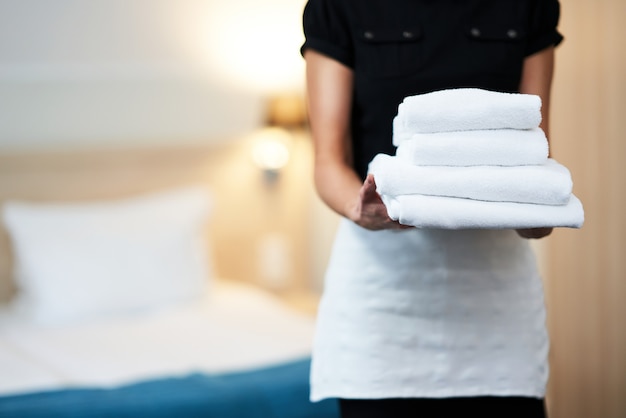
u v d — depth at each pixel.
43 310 3.42
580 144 2.65
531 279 1.55
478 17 1.50
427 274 1.49
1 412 2.26
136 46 3.68
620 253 2.57
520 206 1.22
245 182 4.18
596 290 2.66
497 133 1.24
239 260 4.21
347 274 1.54
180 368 2.80
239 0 3.58
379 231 1.50
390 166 1.22
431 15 1.49
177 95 3.93
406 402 1.52
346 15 1.50
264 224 4.26
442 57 1.49
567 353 2.77
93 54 3.65
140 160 3.93
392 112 1.50
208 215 3.90
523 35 1.50
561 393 2.80
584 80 2.62
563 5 2.66
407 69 1.48
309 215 4.38
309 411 2.48
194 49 3.78
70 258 3.49
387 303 1.50
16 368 2.79
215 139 4.05
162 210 3.77
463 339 1.51
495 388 1.52
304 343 3.09
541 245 2.81
